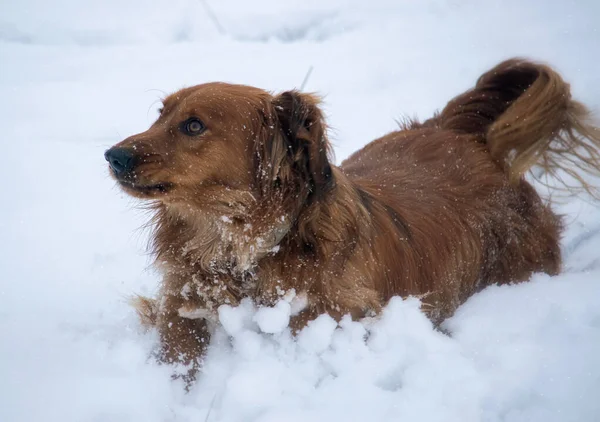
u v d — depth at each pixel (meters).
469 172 7.06
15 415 4.91
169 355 5.76
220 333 5.80
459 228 6.68
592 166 7.57
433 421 4.83
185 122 5.48
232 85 5.74
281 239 5.57
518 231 7.11
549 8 15.65
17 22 15.89
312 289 5.56
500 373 5.32
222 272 5.69
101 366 5.44
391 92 11.57
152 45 14.65
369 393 5.09
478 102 7.74
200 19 15.57
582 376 5.25
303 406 5.01
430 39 14.13
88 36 15.13
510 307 6.27
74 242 7.72
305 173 5.46
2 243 7.65
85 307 6.49
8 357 5.55
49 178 9.32
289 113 5.56
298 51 13.73
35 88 12.23
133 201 8.34
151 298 6.42
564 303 6.21
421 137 7.40
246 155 5.56
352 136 10.01
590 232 8.11
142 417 4.94
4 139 10.38
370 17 15.80
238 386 5.08
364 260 5.83
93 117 11.01
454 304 6.65
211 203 5.56
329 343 5.43
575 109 7.41
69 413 4.94
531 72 7.58
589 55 12.47
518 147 7.23
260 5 16.77
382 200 6.38
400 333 5.56
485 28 14.56
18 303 6.50
